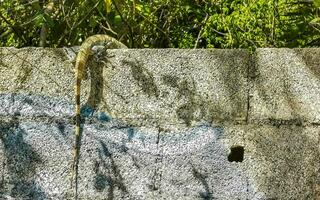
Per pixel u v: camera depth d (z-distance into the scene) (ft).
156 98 12.95
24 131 13.29
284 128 12.46
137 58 13.10
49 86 13.35
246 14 17.62
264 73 12.67
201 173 12.59
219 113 12.71
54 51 13.44
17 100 13.42
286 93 12.56
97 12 19.45
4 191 13.17
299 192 12.28
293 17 18.17
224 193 12.48
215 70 12.81
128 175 12.83
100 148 13.00
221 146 12.60
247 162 12.47
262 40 17.63
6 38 19.45
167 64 12.98
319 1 15.12
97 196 12.87
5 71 13.53
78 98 13.07
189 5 20.11
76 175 12.98
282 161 12.38
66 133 13.14
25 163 13.20
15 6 18.37
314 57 12.55
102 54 13.26
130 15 19.06
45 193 13.04
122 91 13.08
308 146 12.34
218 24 18.02
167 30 20.20
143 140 12.86
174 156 12.72
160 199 12.66
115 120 13.02
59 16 18.85
